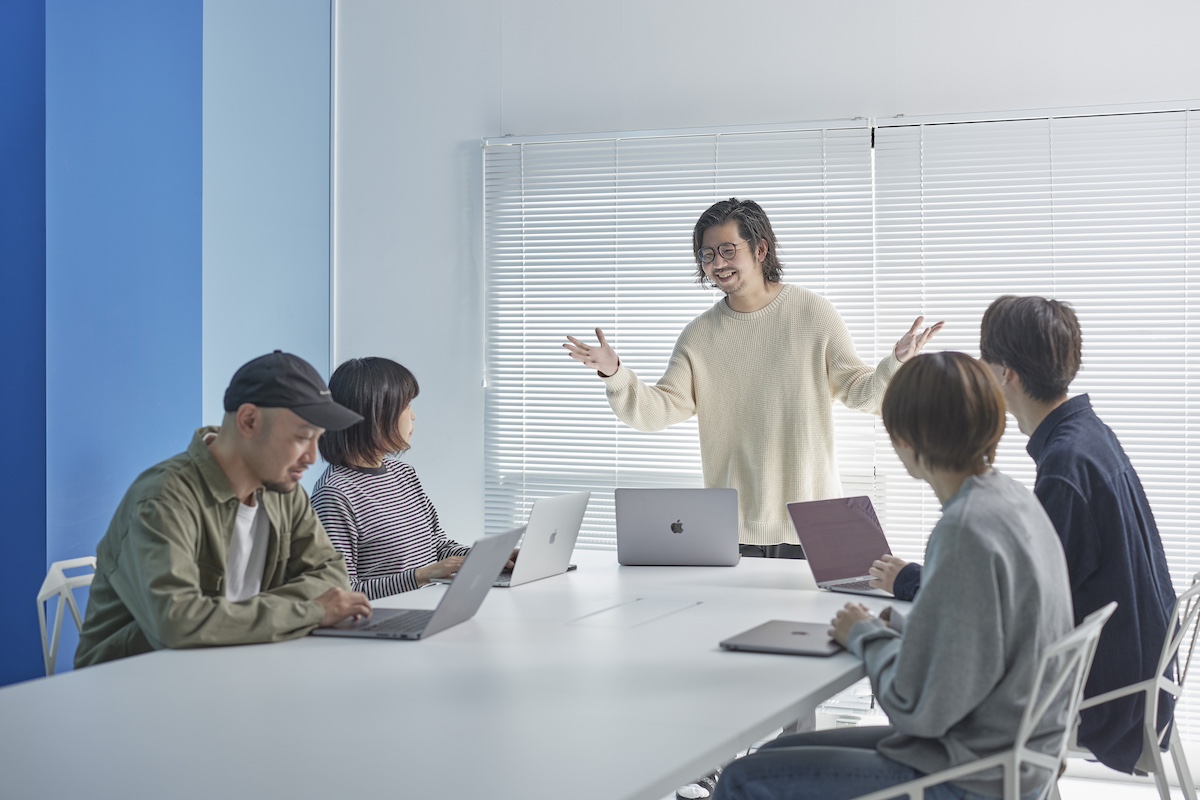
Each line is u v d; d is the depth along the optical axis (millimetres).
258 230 4258
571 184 4457
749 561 3117
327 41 4734
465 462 4625
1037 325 2297
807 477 3535
